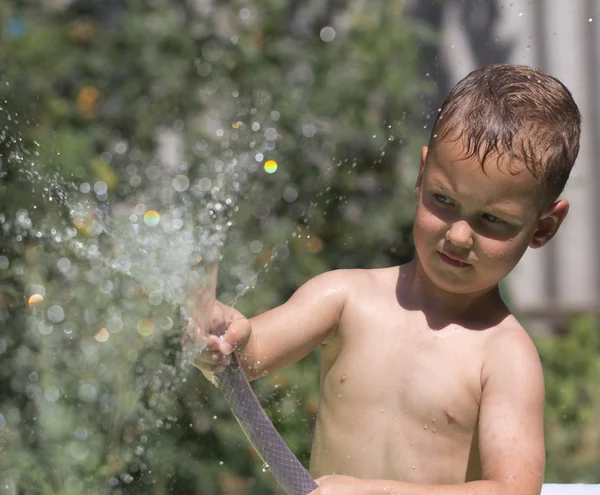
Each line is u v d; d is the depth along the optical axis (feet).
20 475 17.57
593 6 31.91
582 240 32.63
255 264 25.41
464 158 11.91
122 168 27.66
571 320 30.78
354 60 29.43
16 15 29.17
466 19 32.14
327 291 13.48
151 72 29.40
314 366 23.67
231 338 12.48
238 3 30.30
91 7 30.32
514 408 12.00
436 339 12.78
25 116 26.78
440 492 11.11
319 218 28.17
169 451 19.84
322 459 13.20
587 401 27.96
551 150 12.10
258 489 20.74
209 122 29.22
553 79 12.92
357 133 28.96
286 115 28.78
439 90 31.99
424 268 12.53
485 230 12.09
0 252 20.39
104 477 18.20
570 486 16.34
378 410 12.81
